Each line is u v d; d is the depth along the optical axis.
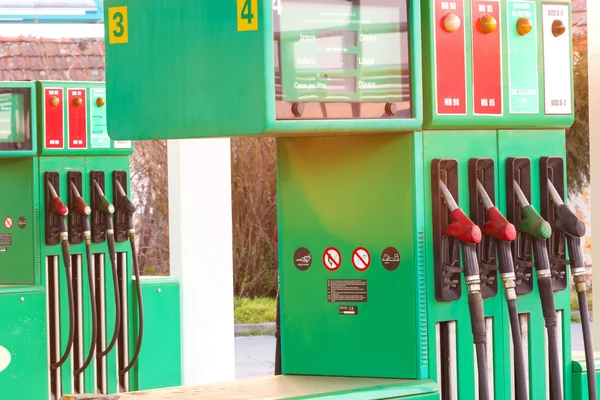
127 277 8.90
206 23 4.06
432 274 4.57
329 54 4.14
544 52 4.94
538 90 4.91
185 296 9.24
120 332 8.89
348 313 4.66
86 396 4.27
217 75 4.04
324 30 4.12
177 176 9.25
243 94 3.96
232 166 17.58
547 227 4.75
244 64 3.95
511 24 4.82
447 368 4.66
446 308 4.64
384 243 4.57
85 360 8.69
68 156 8.55
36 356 8.32
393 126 4.34
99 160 8.70
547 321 4.79
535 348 4.98
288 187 4.79
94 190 8.65
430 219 4.57
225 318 9.38
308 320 4.76
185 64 4.14
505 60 4.79
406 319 4.53
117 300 8.54
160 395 4.30
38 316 8.34
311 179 4.73
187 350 9.24
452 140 4.68
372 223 4.59
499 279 4.84
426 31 4.55
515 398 4.90
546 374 5.01
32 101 8.32
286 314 4.82
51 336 8.55
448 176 4.66
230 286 9.41
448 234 4.59
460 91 4.63
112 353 8.81
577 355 5.30
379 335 4.59
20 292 8.24
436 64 4.56
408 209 4.51
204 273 9.30
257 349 15.17
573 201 17.92
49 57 15.45
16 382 8.23
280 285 4.84
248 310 17.23
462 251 4.56
